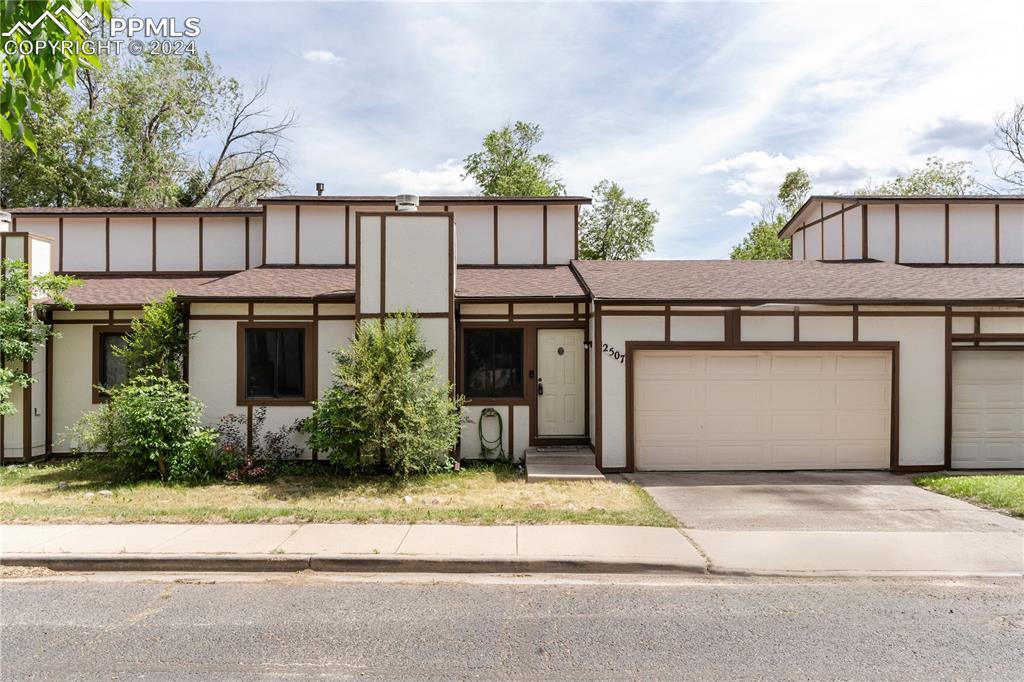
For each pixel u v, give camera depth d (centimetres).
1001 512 834
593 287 1191
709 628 495
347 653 452
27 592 575
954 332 1140
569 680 412
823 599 553
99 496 923
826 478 1073
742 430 1145
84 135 2448
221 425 1167
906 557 652
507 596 565
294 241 1512
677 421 1143
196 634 484
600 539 697
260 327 1180
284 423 1176
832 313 1135
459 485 1002
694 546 682
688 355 1142
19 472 1108
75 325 1266
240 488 978
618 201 3559
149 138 2672
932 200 1541
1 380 1130
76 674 420
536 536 708
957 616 516
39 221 1555
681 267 1412
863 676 417
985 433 1148
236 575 622
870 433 1145
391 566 633
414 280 1141
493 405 1205
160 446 1020
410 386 1030
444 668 429
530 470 1064
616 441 1125
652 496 935
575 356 1228
